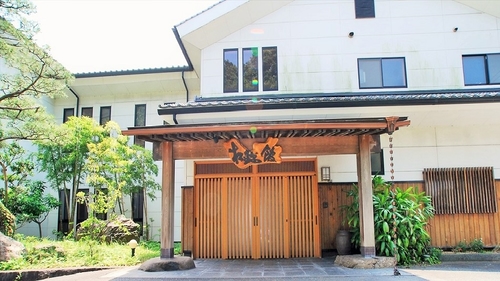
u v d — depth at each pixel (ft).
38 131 31.01
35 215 37.55
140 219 42.75
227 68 33.32
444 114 28.78
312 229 29.35
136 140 43.55
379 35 32.94
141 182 39.75
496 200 29.45
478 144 30.37
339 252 27.63
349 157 30.09
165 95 44.42
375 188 27.55
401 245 24.62
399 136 30.66
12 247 26.73
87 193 43.16
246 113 28.17
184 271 23.16
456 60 32.24
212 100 31.09
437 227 29.35
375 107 27.50
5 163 37.32
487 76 31.96
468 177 29.78
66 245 30.76
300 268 23.90
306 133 23.13
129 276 21.70
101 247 30.37
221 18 32.01
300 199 29.73
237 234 29.63
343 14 33.35
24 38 27.94
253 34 33.50
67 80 30.96
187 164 31.12
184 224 30.35
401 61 32.58
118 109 44.80
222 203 30.04
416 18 33.01
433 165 30.22
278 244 29.32
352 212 27.73
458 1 32.89
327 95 31.14
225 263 26.58
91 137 38.24
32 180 42.04
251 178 30.12
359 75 32.48
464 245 28.22
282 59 33.01
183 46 34.40
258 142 24.00
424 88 31.99
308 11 33.50
